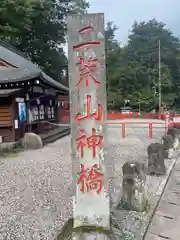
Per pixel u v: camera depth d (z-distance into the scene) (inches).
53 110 845.2
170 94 1900.8
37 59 1424.7
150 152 321.4
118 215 205.3
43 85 620.1
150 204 230.7
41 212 217.8
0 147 504.7
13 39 1284.4
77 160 154.1
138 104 1769.2
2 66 637.9
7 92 504.1
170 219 207.0
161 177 309.4
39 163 392.2
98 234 148.9
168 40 2204.7
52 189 273.7
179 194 259.4
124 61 1904.5
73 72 150.8
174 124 708.7
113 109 1795.0
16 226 194.1
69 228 158.4
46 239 175.3
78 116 152.4
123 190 221.6
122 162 387.5
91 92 150.1
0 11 1002.1
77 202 154.9
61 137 709.3
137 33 2330.2
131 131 811.4
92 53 148.1
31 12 1127.0
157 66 1921.8
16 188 277.9
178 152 460.1
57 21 1407.5
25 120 585.9
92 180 152.9
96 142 151.6
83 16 147.0
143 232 183.2
